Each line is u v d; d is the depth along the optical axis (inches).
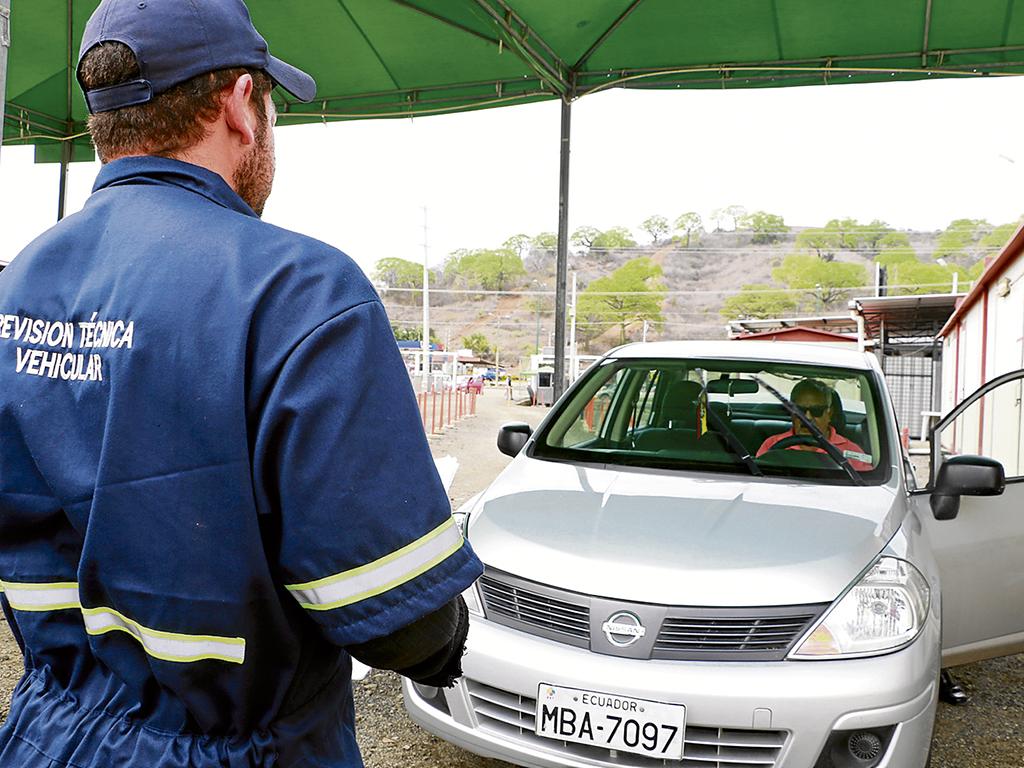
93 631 35.2
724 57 276.4
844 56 270.1
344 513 32.4
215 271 34.4
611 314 7155.5
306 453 32.3
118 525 33.3
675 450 135.1
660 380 147.3
